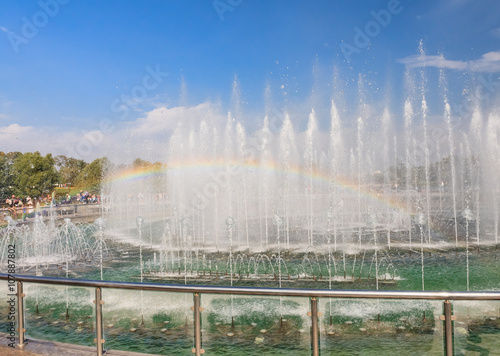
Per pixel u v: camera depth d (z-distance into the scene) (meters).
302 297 3.82
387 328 3.91
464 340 3.64
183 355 4.12
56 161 55.50
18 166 47.03
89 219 30.62
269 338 3.97
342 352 3.89
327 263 12.34
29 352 4.39
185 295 4.11
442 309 3.69
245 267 12.18
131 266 13.01
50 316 4.52
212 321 4.13
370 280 10.20
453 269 11.06
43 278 4.53
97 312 4.33
